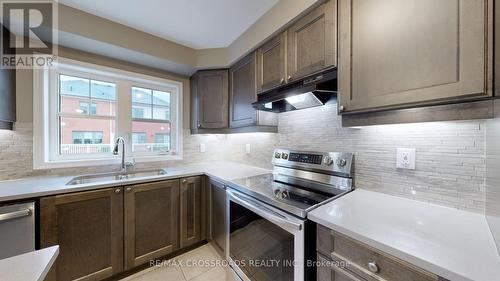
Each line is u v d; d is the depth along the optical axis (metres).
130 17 1.75
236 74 2.18
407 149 1.12
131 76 2.20
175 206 1.92
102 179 1.95
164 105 2.54
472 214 0.90
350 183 1.33
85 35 1.65
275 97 1.49
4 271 0.51
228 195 1.63
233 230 1.60
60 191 1.36
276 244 1.17
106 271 1.54
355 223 0.83
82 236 1.45
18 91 1.64
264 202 1.29
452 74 0.71
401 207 1.01
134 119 2.32
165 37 2.07
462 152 0.94
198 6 1.60
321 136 1.62
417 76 0.80
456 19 0.70
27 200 1.27
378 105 0.91
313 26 1.28
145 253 1.74
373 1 0.94
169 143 2.58
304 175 1.58
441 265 0.55
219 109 2.33
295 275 1.00
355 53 1.01
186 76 2.62
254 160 2.41
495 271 0.53
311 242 0.99
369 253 0.73
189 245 2.02
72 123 1.95
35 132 1.71
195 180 2.07
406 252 0.62
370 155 1.29
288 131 1.94
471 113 0.73
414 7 0.81
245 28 1.91
